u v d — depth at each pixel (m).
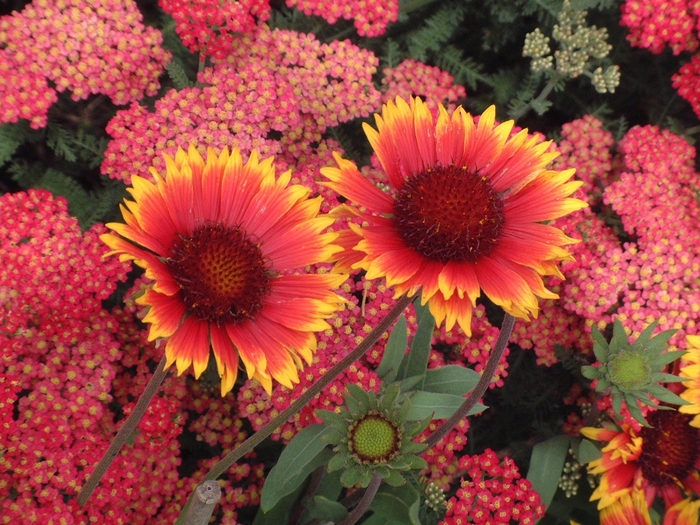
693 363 0.37
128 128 0.40
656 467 0.39
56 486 0.34
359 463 0.30
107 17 0.39
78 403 0.35
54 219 0.37
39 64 0.38
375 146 0.28
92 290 0.36
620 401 0.34
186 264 0.26
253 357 0.26
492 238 0.28
